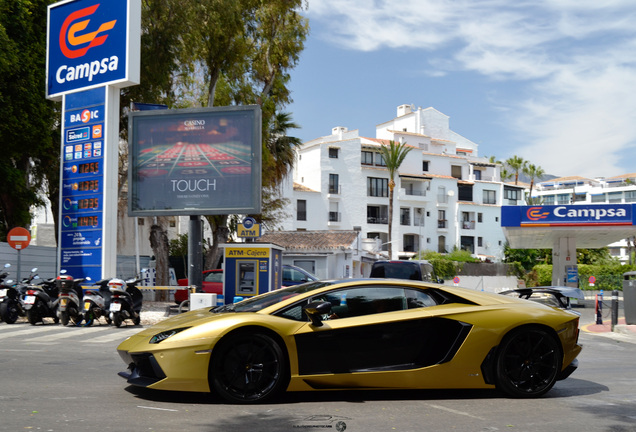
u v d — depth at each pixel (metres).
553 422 4.98
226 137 17.50
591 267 56.75
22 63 21.77
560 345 6.11
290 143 38.44
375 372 5.72
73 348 9.95
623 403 5.86
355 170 65.94
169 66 26.34
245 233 19.61
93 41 17.41
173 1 24.91
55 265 23.78
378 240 56.84
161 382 5.39
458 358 5.85
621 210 29.55
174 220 40.84
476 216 72.69
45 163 27.50
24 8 21.66
